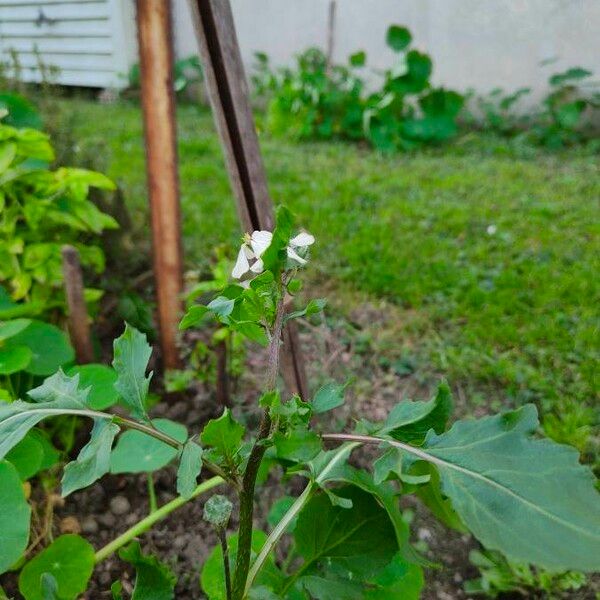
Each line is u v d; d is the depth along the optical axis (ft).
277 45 28.55
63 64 30.81
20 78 11.96
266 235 3.23
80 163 10.73
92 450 3.71
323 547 4.52
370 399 8.97
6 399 5.99
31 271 8.10
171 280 8.63
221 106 6.35
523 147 22.26
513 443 3.51
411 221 15.01
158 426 6.68
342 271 12.53
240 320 3.54
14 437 3.80
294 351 7.18
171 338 8.88
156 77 7.66
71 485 3.60
